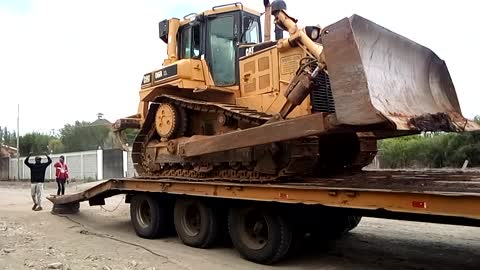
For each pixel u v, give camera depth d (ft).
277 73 24.70
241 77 26.96
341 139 24.66
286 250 20.42
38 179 42.96
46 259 21.90
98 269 19.88
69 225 33.09
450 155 65.00
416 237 27.32
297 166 22.25
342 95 16.63
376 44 18.31
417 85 20.24
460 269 19.94
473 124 21.33
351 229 27.86
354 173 25.46
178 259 22.08
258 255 21.07
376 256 22.56
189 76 28.27
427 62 21.31
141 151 32.35
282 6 23.88
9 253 23.29
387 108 17.19
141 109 32.50
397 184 17.99
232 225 22.77
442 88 21.85
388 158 70.64
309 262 21.43
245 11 28.40
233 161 24.88
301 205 19.60
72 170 105.70
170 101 29.45
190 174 27.76
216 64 28.55
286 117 21.01
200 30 29.27
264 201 20.38
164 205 28.22
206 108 26.53
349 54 16.46
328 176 24.06
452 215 13.98
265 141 20.48
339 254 23.02
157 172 30.50
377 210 16.85
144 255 22.97
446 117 19.07
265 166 23.12
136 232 29.22
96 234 29.48
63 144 159.94
